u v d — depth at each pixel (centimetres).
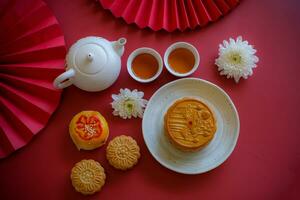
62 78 47
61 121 52
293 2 55
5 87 50
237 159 50
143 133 48
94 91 51
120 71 53
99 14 55
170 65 52
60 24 55
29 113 51
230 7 54
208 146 49
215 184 49
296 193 48
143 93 50
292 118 51
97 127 48
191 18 54
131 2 54
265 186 49
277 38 54
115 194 49
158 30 54
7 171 50
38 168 50
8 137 50
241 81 52
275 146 50
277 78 52
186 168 48
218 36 54
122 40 48
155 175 49
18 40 51
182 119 47
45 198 49
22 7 52
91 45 48
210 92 51
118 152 48
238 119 48
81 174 47
